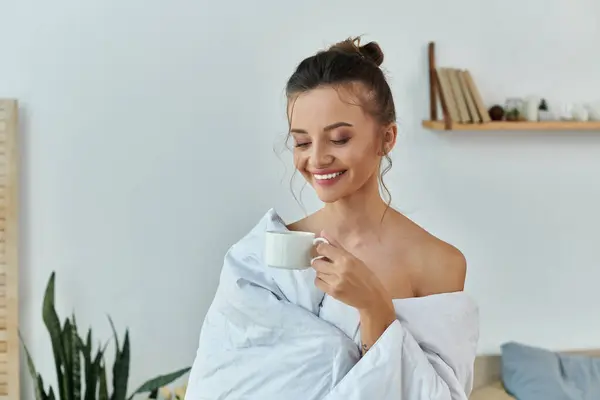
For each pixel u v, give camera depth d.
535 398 2.89
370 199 1.50
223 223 2.97
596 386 2.93
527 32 3.07
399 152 3.03
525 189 3.13
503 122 2.89
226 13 2.90
